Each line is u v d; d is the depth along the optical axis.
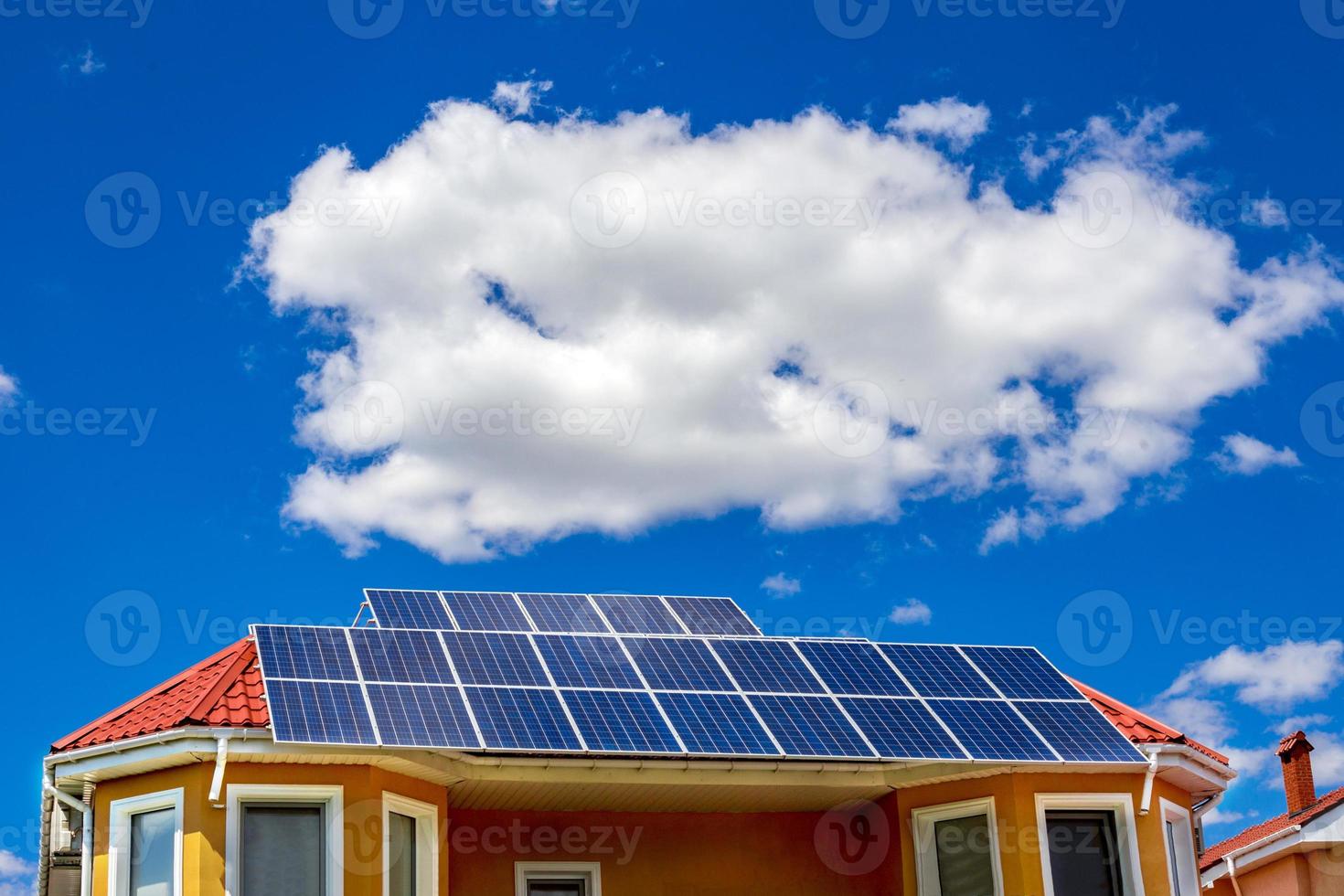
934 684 21.27
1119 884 20.06
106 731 18.84
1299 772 32.16
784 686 20.56
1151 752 20.47
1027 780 20.08
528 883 20.58
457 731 18.00
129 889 18.05
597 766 19.09
